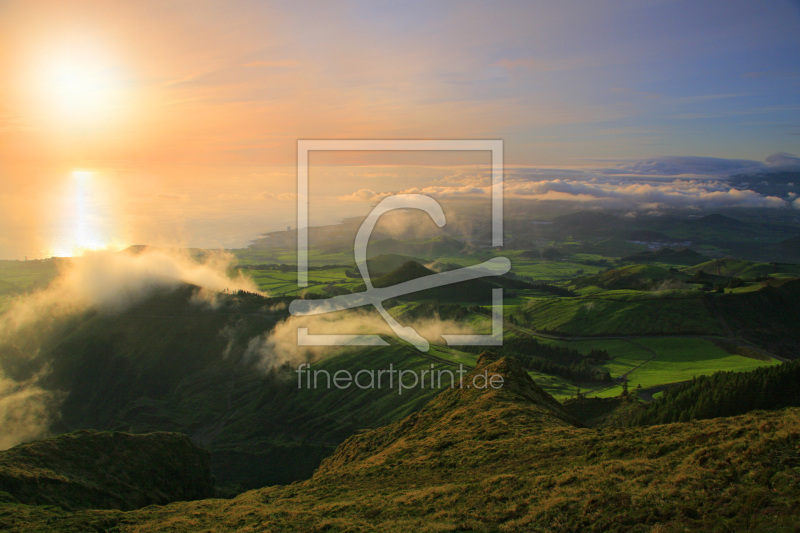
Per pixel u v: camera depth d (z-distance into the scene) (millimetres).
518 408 58531
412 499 35562
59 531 43625
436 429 61500
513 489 32938
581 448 39562
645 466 29953
